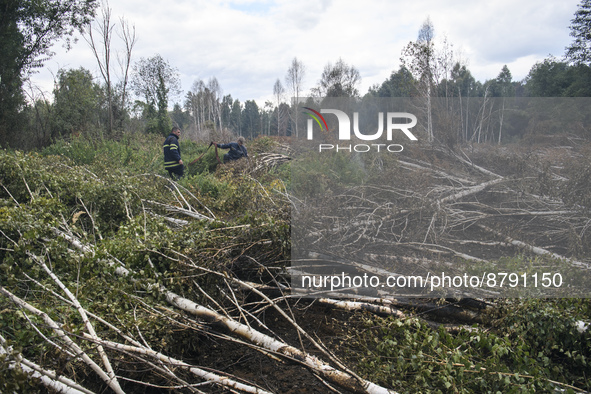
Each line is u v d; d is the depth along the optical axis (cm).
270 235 388
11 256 329
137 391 260
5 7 1614
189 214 561
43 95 1695
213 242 377
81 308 267
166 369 243
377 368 262
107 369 232
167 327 291
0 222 372
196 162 1143
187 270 341
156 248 357
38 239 392
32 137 1683
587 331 278
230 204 575
